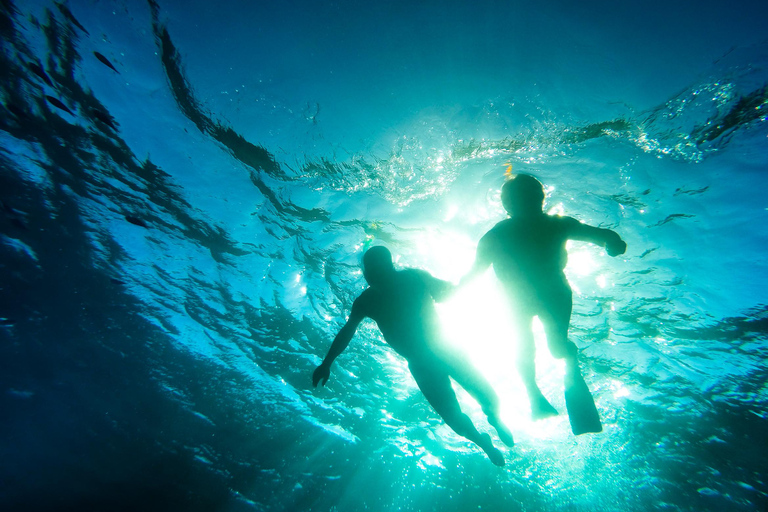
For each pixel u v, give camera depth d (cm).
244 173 576
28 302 399
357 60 629
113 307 434
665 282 430
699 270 430
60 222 462
